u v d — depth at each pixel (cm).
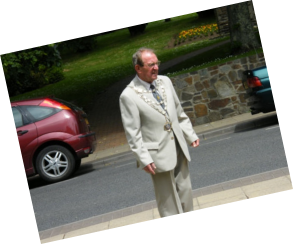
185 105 1530
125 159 1285
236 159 901
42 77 3222
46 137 1142
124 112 471
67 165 1149
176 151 491
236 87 1515
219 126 1371
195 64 2222
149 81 476
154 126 473
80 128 1166
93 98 2389
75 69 3856
